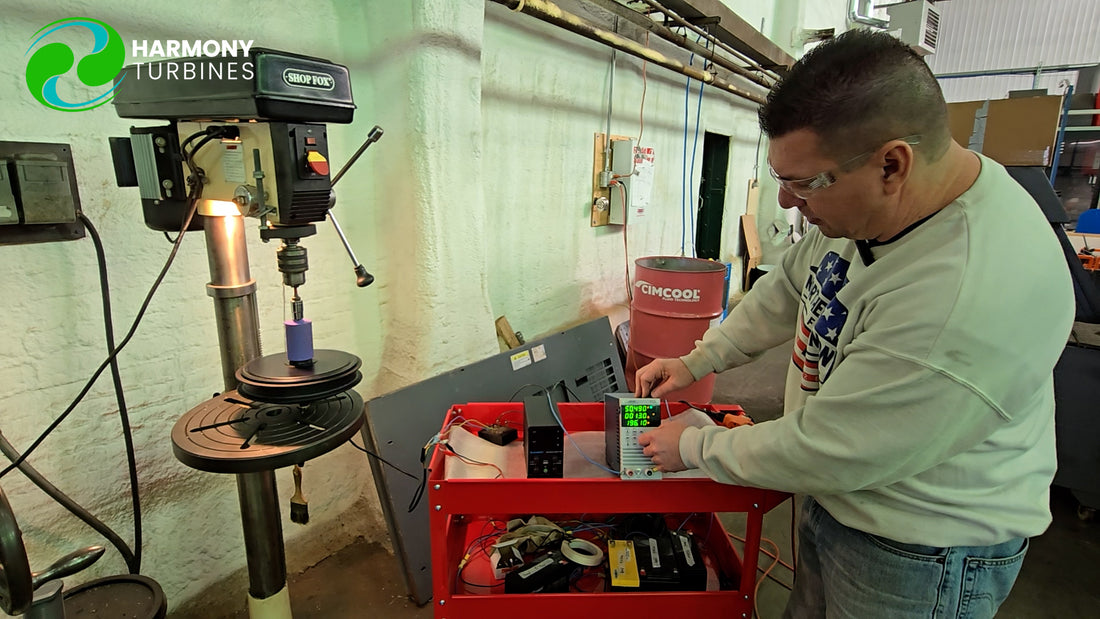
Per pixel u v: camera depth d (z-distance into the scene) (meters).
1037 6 6.48
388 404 1.48
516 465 1.18
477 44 1.57
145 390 1.24
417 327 1.60
